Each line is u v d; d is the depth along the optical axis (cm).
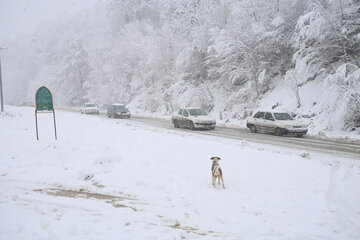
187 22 3278
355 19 1755
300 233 417
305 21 1842
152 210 519
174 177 726
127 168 822
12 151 1005
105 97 4781
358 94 1500
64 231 411
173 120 2100
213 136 1541
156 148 1080
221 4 2955
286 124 1514
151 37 3497
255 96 2459
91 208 528
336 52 1995
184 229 433
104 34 6925
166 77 3419
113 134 1445
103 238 386
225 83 2841
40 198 591
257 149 1076
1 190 653
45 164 893
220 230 429
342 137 1455
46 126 1811
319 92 1947
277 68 2542
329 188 616
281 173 732
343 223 450
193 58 3108
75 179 761
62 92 6638
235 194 597
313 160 884
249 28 2502
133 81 3953
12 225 433
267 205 532
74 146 1044
